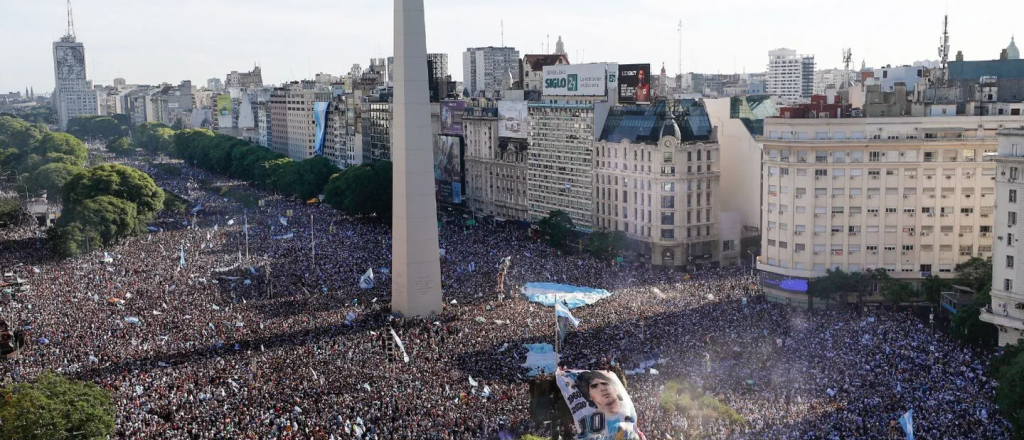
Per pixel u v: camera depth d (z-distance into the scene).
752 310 189.62
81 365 149.50
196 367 146.38
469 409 123.75
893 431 114.19
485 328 173.75
